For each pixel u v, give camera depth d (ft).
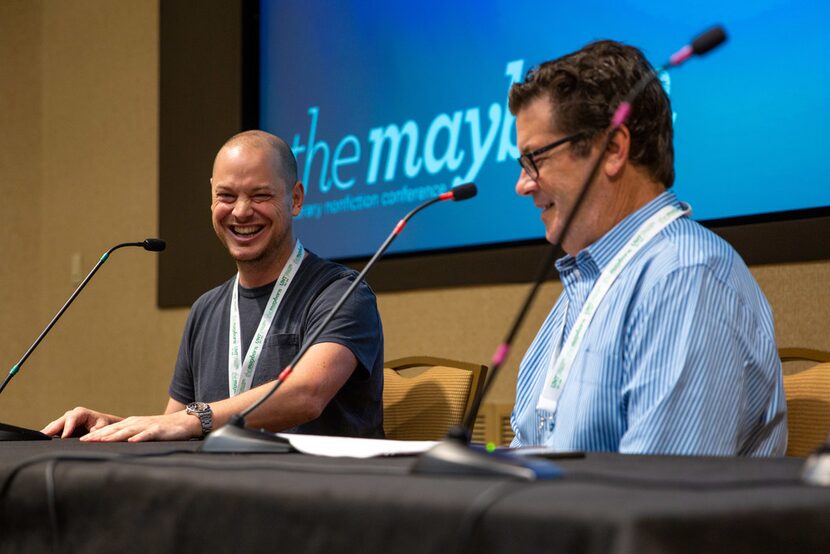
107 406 17.15
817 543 2.86
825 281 10.02
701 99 10.78
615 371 5.31
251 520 3.33
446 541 2.85
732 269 5.26
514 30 12.53
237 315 8.71
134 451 4.72
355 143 14.11
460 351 12.92
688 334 5.03
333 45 14.46
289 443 4.56
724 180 10.62
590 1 11.80
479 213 12.71
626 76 5.61
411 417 8.86
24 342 18.21
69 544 3.85
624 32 11.50
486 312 12.68
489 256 12.55
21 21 18.69
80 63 18.03
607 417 5.31
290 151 8.93
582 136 5.64
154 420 6.64
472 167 12.80
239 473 3.51
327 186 14.37
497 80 12.67
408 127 13.53
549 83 5.73
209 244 15.53
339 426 8.20
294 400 7.58
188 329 9.10
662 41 11.15
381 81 13.87
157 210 16.58
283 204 8.63
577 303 5.85
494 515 2.77
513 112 5.95
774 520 2.77
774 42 10.30
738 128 10.53
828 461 3.16
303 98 14.75
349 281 8.44
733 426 4.99
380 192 13.76
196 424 6.77
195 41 16.01
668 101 5.75
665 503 2.69
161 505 3.60
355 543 3.06
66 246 18.02
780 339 10.28
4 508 4.08
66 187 18.10
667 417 4.94
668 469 3.59
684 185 10.87
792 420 6.55
